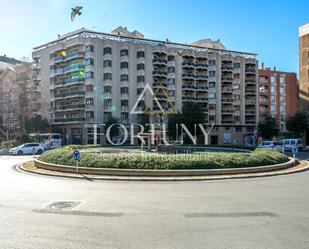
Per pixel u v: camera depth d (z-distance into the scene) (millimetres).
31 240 5957
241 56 75188
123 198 9930
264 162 17719
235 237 6176
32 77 61906
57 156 18188
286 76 83312
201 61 72188
